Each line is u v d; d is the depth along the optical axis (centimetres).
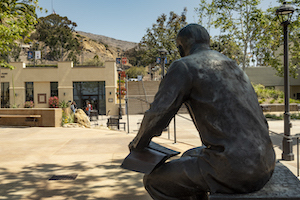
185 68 168
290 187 162
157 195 187
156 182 186
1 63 1265
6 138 912
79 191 371
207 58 174
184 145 747
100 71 3244
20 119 1298
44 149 711
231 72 172
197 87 166
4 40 1143
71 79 3262
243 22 1955
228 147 153
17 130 1137
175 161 179
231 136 155
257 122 163
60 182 414
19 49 7900
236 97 162
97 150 693
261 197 149
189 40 191
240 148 152
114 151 679
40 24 11119
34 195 354
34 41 11288
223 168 152
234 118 157
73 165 530
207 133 165
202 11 2023
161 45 4147
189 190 174
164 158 177
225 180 153
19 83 3262
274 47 2092
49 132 1070
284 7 646
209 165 160
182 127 1388
